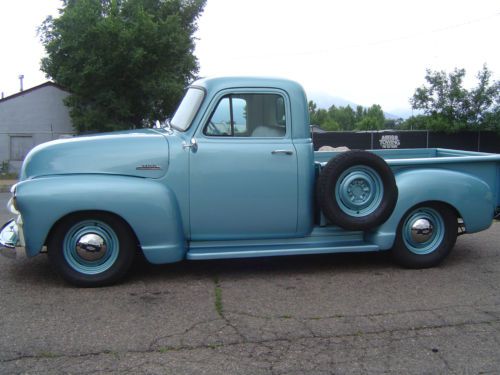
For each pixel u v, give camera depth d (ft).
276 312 14.99
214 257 17.20
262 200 17.71
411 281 17.94
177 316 14.62
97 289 16.76
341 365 11.98
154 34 60.49
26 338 13.14
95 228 16.79
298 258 20.62
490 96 80.38
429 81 81.97
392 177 18.13
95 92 62.80
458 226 19.93
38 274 18.22
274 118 17.87
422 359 12.32
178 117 18.81
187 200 17.25
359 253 21.48
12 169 68.18
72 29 59.82
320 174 17.95
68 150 16.88
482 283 17.80
